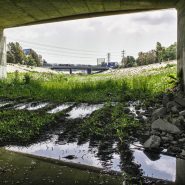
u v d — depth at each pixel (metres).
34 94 19.83
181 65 16.12
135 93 17.31
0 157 7.32
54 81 25.95
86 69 108.56
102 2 20.08
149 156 7.47
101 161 7.11
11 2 20.00
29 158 7.27
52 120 11.65
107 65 117.00
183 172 6.42
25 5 20.80
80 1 19.94
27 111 13.50
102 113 12.84
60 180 5.86
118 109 13.30
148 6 20.48
